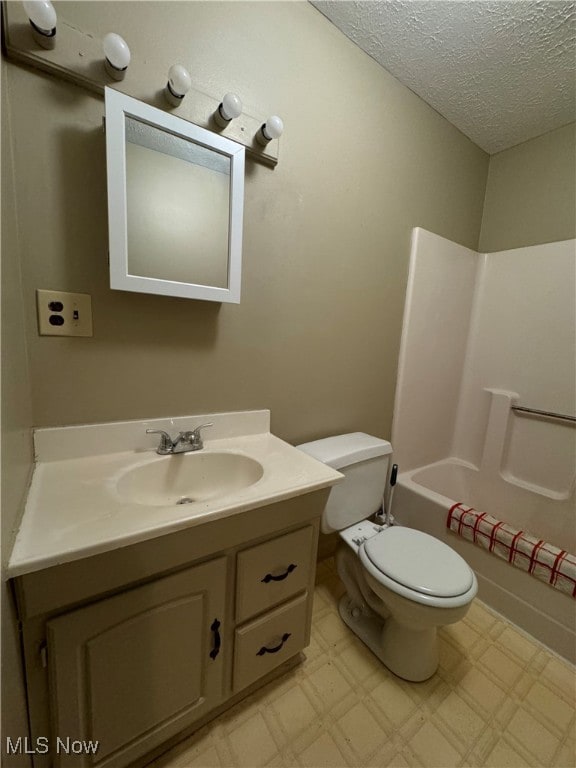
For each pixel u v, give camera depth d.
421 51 1.27
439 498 1.62
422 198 1.64
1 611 0.46
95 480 0.81
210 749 0.90
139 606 0.69
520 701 1.07
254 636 0.92
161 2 0.85
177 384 1.06
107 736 0.71
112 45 0.72
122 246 0.84
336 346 1.46
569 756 0.93
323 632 1.29
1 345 0.53
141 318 0.96
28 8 0.63
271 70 1.06
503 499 1.89
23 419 0.74
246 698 1.03
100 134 0.82
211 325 1.10
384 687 1.09
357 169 1.36
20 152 0.74
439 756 0.92
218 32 0.95
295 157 1.17
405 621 1.06
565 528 1.64
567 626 1.21
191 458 1.03
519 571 1.34
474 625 1.36
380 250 1.53
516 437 1.88
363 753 0.91
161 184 0.90
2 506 0.50
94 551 0.57
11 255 0.67
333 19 1.17
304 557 0.99
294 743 0.93
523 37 1.18
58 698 0.64
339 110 1.26
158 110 0.84
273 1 1.04
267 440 1.21
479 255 2.02
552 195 1.72
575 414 1.65
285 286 1.25
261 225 1.14
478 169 1.91
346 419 1.58
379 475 1.44
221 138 0.95
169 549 0.70
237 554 0.83
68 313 0.85
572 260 1.64
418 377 1.83
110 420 0.96
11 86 0.71
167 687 0.78
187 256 0.97
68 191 0.81
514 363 1.88
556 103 1.51
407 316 1.69
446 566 1.08
